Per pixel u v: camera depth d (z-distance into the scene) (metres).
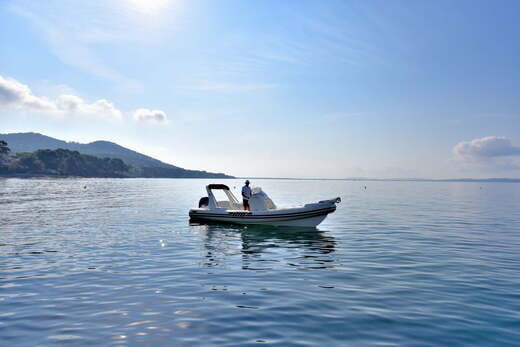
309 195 54.41
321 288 7.85
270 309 6.57
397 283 8.22
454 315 6.28
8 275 8.83
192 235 15.28
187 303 6.88
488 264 10.07
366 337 5.40
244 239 14.37
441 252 11.78
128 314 6.31
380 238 14.61
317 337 5.40
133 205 31.52
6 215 22.69
